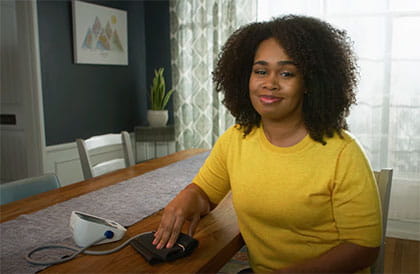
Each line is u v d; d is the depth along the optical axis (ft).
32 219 4.16
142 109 14.08
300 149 3.10
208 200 3.90
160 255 3.10
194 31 11.83
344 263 2.89
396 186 10.08
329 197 3.02
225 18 11.34
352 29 9.97
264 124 3.29
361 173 2.92
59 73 10.91
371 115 10.07
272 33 3.05
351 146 3.00
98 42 11.86
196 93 12.05
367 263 2.95
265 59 3.00
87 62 11.55
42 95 10.48
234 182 3.44
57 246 3.43
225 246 3.44
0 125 11.42
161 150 13.83
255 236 3.48
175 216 3.41
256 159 3.29
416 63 9.56
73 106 11.40
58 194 5.13
